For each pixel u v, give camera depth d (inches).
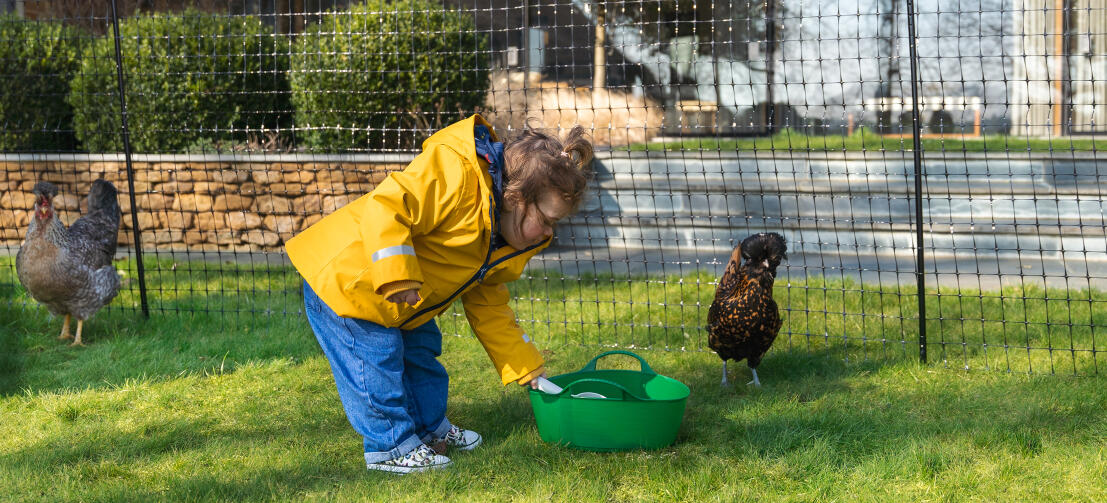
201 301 260.4
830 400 165.3
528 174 114.5
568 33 478.6
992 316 232.7
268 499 118.8
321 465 132.0
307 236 123.6
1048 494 118.5
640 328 228.8
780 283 280.7
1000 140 427.2
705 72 493.0
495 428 151.0
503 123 410.9
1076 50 475.5
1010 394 166.9
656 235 373.4
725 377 180.4
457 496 119.5
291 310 246.7
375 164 355.6
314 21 469.7
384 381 124.0
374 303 117.7
